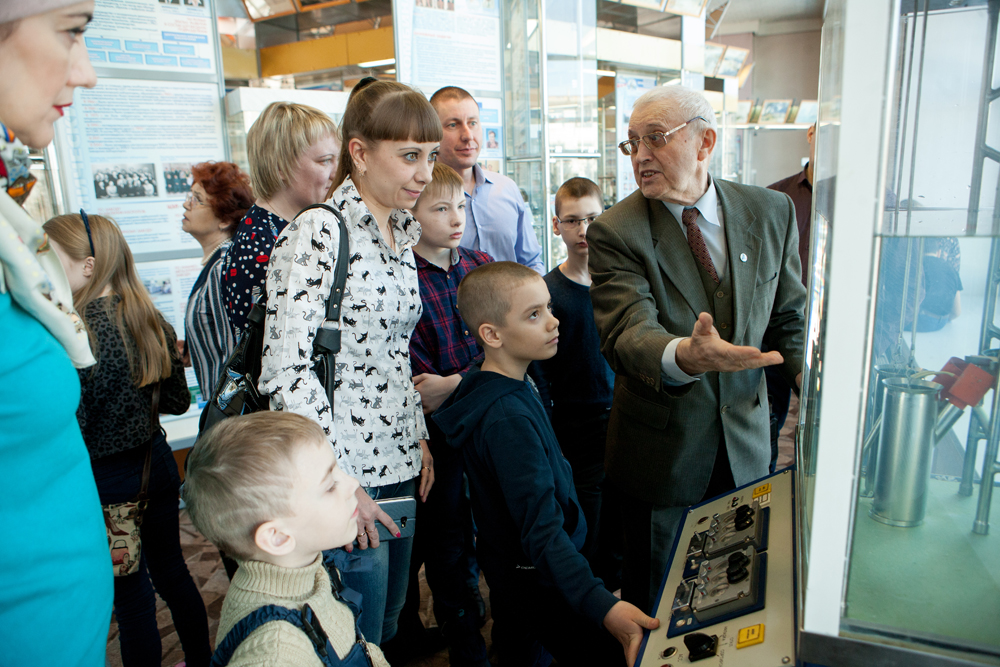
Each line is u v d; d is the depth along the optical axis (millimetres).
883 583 608
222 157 3375
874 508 630
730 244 1377
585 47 3805
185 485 902
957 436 627
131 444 1563
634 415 1442
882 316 609
